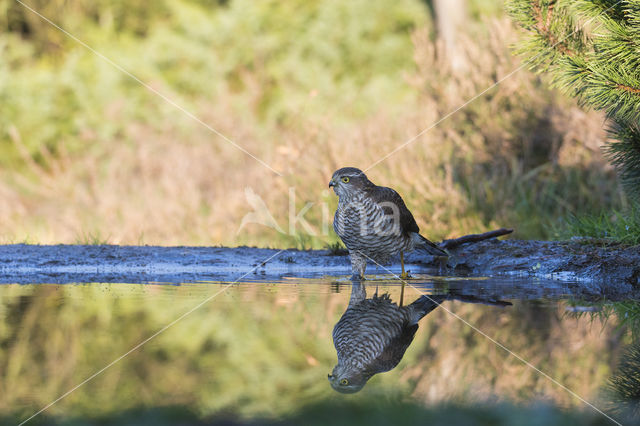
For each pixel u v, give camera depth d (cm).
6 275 1113
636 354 537
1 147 2725
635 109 922
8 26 3072
